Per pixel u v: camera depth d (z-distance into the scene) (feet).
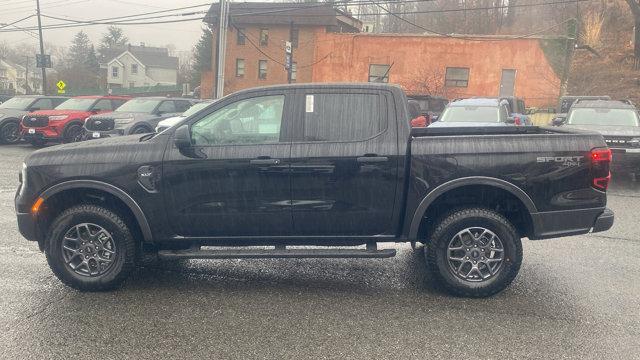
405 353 12.03
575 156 15.11
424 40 111.34
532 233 15.55
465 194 15.84
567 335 13.01
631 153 36.70
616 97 96.63
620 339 12.82
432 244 15.43
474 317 14.08
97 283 15.57
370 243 15.90
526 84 106.52
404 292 15.93
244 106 15.48
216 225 15.61
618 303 15.11
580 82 107.45
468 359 11.77
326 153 15.10
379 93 15.44
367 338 12.78
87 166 15.33
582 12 133.80
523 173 14.99
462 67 109.81
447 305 14.93
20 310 14.30
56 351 12.01
